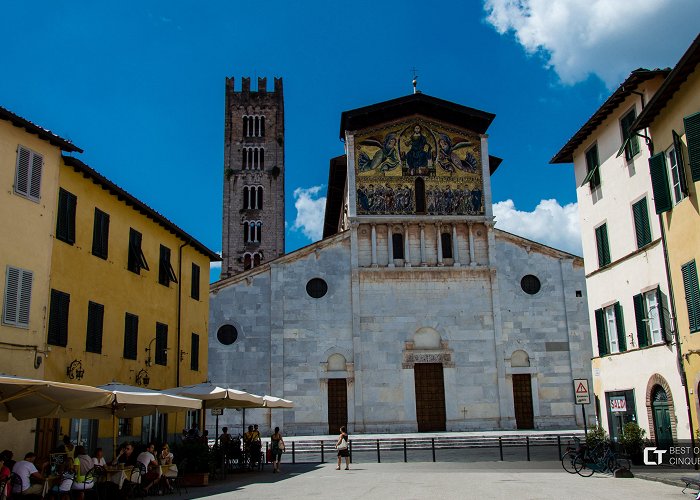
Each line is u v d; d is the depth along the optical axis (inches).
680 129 1056.8
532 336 2208.4
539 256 2274.9
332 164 2429.9
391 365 2167.8
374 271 2225.6
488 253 2256.4
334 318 2196.1
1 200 980.6
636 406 1238.3
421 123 2357.3
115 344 1290.6
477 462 1422.2
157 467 1001.5
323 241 2244.1
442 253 2262.6
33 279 1034.1
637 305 1229.7
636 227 1240.2
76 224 1172.5
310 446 1847.9
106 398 834.2
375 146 2332.7
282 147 4266.7
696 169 975.0
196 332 1736.0
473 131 2372.0
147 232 1471.5
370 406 2135.8
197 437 1354.6
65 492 821.9
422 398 2158.0
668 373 1125.1
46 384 733.3
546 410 2159.2
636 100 1230.3
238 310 2194.9
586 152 1461.6
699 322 1018.1
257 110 4293.8
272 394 2127.2
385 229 2273.6
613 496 811.4
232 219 4106.8
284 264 2229.3
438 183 2311.8
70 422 1139.3
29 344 1013.2
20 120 1008.2
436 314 2210.9
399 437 1918.1
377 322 2194.9
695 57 961.5
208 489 1055.6
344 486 1020.5
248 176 4175.7
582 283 2258.9
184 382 1628.9
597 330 1402.6
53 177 1101.7
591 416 2160.4
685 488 830.5
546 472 1171.3
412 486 993.5
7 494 748.0
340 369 2161.7
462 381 2167.8
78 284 1165.1
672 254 1104.2
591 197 1434.5
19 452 972.6
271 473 1318.9
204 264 1828.2
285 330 2178.9
